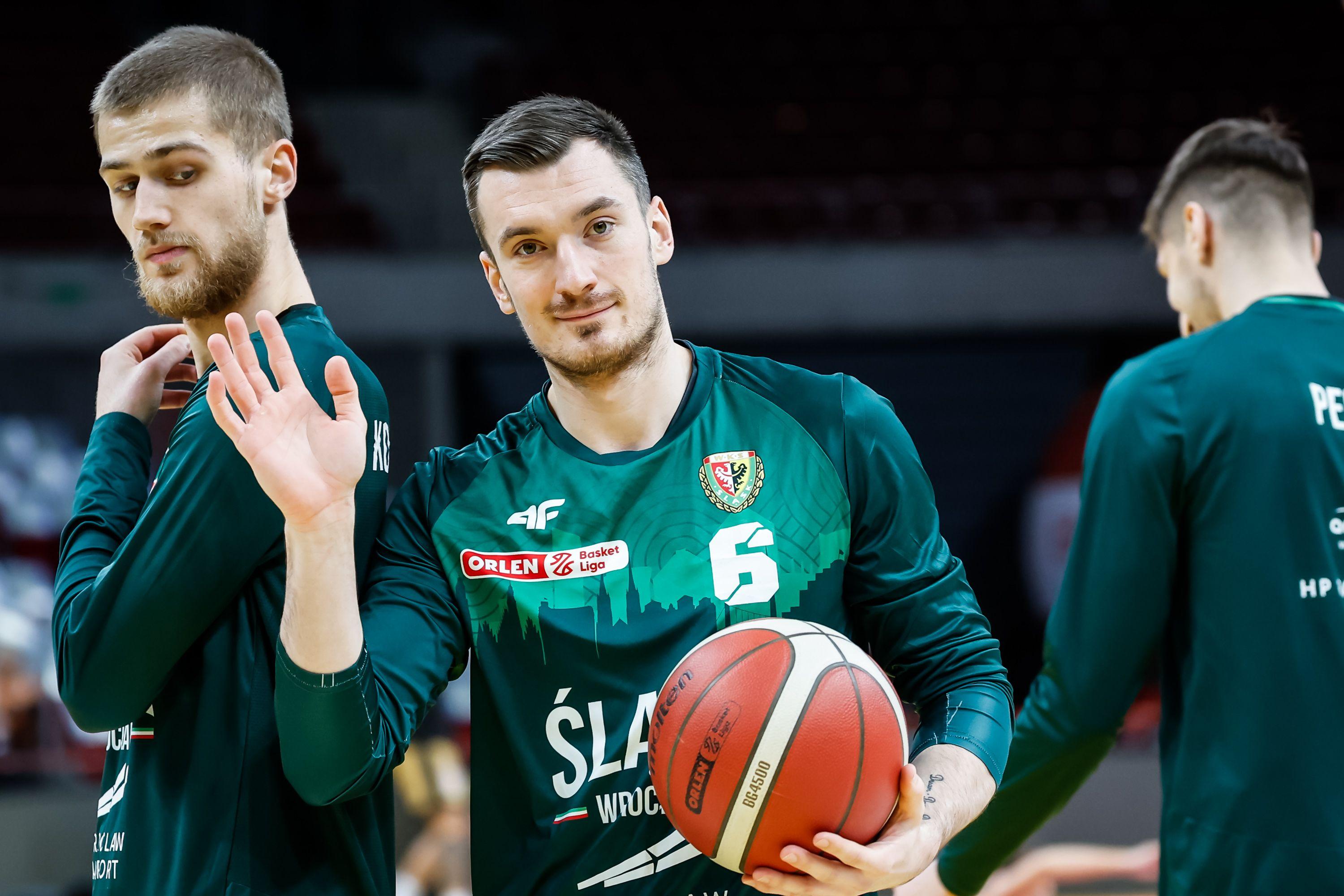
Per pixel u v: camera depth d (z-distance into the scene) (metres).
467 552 2.86
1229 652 3.17
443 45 19.41
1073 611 3.35
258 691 2.65
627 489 2.84
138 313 13.60
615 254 2.69
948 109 17.02
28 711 10.12
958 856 3.62
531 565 2.83
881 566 2.83
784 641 2.55
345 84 19.05
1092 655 3.29
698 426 2.89
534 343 2.77
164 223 2.68
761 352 14.53
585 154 2.69
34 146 15.89
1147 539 3.26
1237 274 3.51
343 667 2.41
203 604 2.56
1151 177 15.90
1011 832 3.52
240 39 2.89
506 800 2.84
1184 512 3.29
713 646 2.58
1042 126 16.73
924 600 2.79
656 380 2.87
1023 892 5.22
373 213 16.06
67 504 13.20
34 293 13.45
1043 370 14.62
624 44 18.30
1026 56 17.55
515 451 2.95
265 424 2.35
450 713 10.91
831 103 17.22
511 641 2.81
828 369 14.62
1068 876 5.18
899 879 2.43
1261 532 3.16
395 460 13.76
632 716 2.73
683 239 15.60
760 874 2.43
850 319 14.09
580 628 2.78
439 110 17.77
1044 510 14.30
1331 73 17.00
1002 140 16.61
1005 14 18.00
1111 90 17.05
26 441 13.20
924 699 2.78
